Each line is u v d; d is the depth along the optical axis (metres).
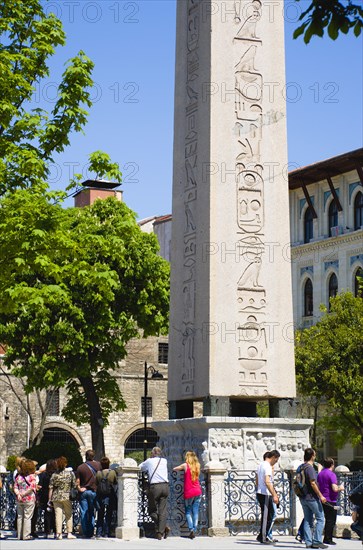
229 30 22.47
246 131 22.30
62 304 42.38
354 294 55.75
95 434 44.94
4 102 24.75
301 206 60.19
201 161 22.14
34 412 58.88
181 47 23.19
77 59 26.20
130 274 45.03
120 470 21.03
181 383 22.25
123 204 46.03
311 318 58.47
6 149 24.97
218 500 20.66
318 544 18.17
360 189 56.03
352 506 24.78
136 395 61.38
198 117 22.36
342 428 49.50
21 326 43.38
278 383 21.86
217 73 22.19
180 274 22.53
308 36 10.10
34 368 44.03
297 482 18.44
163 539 20.22
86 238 27.17
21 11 25.92
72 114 25.86
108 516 22.06
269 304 22.00
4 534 23.47
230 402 22.67
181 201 22.69
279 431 21.69
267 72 22.72
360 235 55.44
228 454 21.19
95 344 44.56
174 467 22.08
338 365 47.03
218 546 18.27
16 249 23.62
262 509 19.16
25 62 25.55
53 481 21.98
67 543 19.81
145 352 62.16
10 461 51.78
